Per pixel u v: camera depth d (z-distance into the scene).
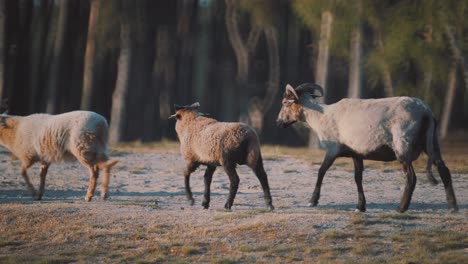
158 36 149.50
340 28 98.06
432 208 51.09
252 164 47.12
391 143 46.62
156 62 151.25
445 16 92.50
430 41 95.31
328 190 60.25
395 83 107.25
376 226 42.31
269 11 127.44
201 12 171.00
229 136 46.97
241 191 60.22
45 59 154.62
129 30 119.56
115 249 40.62
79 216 46.19
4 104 100.88
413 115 46.28
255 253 38.94
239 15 143.12
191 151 49.22
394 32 94.38
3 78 114.44
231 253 39.06
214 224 43.66
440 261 36.69
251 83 146.62
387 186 62.06
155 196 57.97
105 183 53.62
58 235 43.00
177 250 39.66
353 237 40.50
